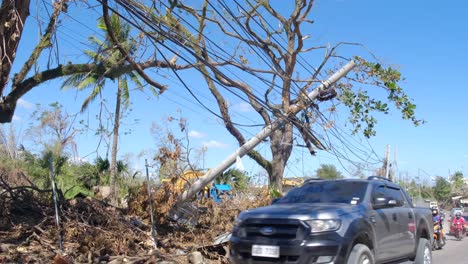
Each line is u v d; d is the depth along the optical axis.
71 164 21.73
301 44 17.28
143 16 9.68
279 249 7.21
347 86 16.34
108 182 22.34
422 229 10.20
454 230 23.25
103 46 14.26
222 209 15.40
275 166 20.56
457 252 17.61
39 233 10.55
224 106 20.34
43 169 19.78
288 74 17.30
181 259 10.87
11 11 10.02
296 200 8.90
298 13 17.39
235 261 7.73
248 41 13.41
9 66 10.32
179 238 12.86
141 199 13.58
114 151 23.33
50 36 11.05
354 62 15.70
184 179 13.88
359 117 16.52
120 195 19.62
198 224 14.53
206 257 11.64
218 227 14.12
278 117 14.48
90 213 11.82
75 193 16.94
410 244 9.54
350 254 7.37
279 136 20.39
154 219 13.43
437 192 78.38
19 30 10.27
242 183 20.22
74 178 20.19
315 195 8.84
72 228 10.66
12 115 11.61
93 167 22.09
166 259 10.60
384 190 9.24
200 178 13.99
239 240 7.68
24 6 10.35
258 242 7.44
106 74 12.88
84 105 21.20
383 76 15.77
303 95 15.66
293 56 17.50
